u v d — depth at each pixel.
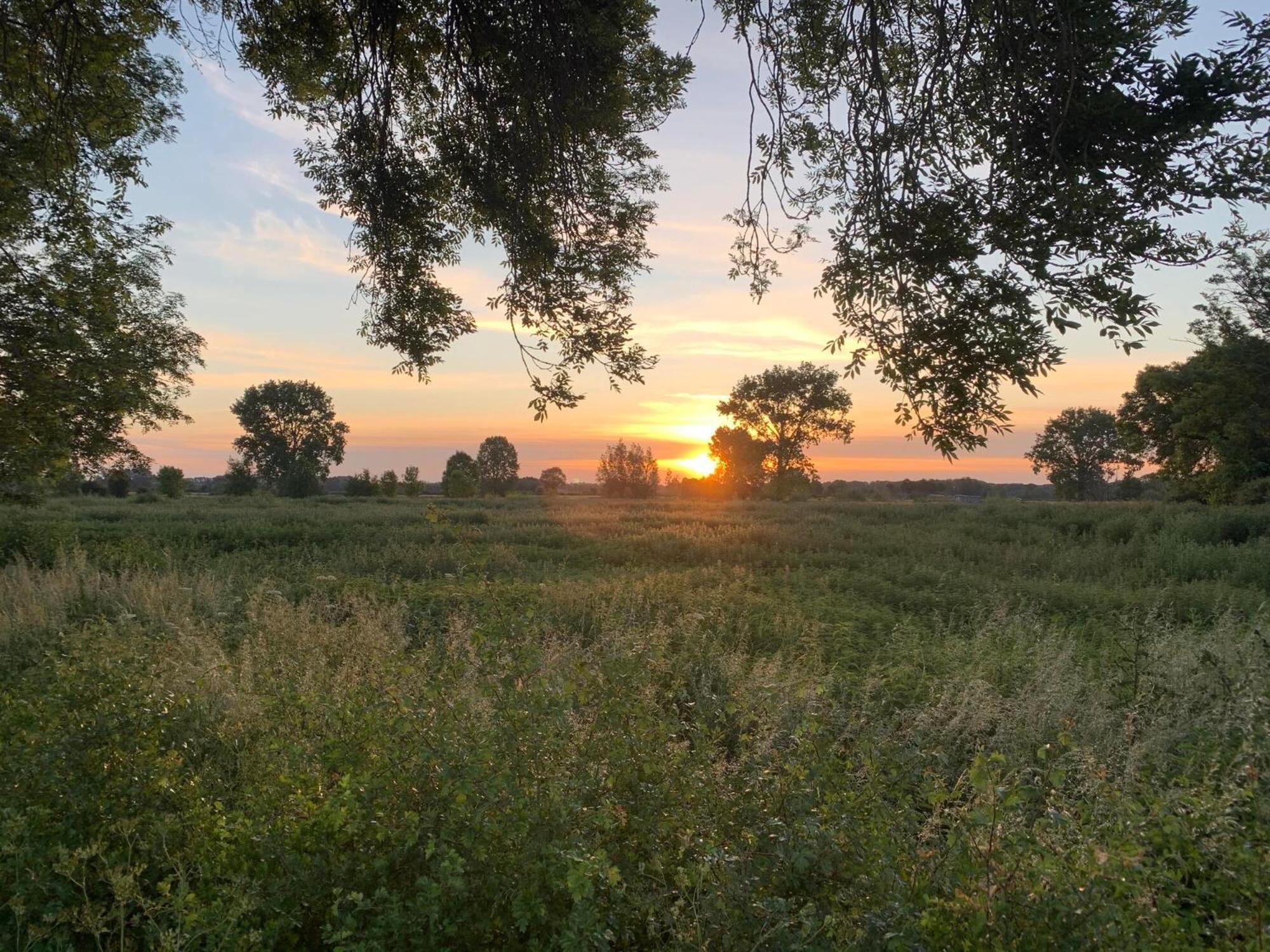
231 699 5.20
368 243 7.42
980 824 2.96
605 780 3.34
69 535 17.22
